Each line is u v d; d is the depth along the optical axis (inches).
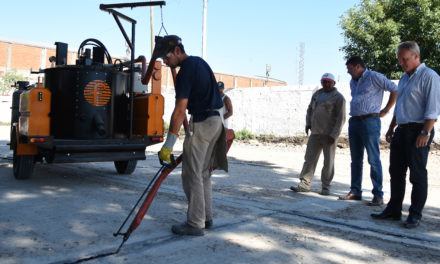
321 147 192.1
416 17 578.9
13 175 220.8
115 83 205.8
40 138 177.6
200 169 116.4
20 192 172.2
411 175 133.5
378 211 156.3
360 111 172.7
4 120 1005.8
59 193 172.6
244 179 231.6
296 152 428.1
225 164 120.9
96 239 109.6
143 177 225.9
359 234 122.6
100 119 198.2
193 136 115.4
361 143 177.3
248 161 336.5
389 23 586.2
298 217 142.2
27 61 1673.2
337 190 206.2
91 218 131.9
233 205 157.9
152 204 155.3
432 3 580.4
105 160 192.2
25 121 182.7
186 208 150.4
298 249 106.7
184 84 111.9
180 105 111.0
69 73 195.0
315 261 98.1
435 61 596.4
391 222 139.1
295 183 224.7
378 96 171.2
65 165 270.4
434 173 280.2
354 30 609.9
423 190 131.6
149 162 303.3
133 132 219.6
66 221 127.4
